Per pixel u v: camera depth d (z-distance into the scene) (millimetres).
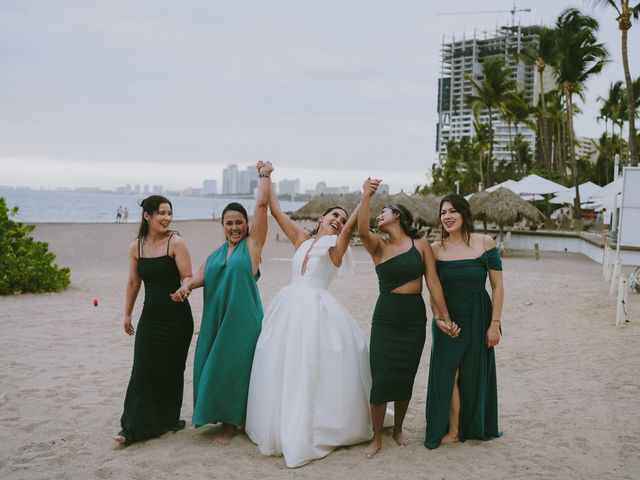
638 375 6527
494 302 4387
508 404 5543
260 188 4609
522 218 25625
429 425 4359
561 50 40344
